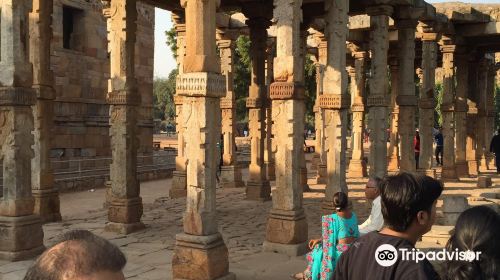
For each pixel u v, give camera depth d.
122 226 9.19
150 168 21.09
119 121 9.38
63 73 17.92
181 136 14.14
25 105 7.31
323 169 17.05
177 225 10.02
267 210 11.91
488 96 24.05
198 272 6.08
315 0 12.54
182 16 13.65
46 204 10.19
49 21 10.09
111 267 1.14
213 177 6.34
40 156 10.08
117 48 9.39
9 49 7.17
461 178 18.09
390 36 17.52
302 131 7.96
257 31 13.59
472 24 16.69
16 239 7.05
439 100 38.41
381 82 11.37
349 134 43.06
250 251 7.90
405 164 13.06
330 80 9.57
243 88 33.00
